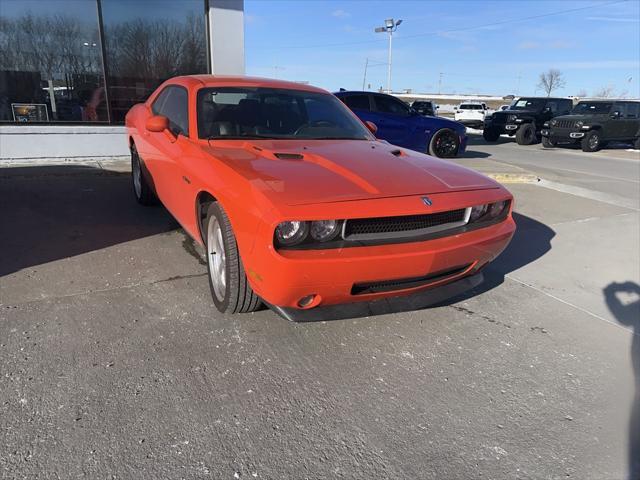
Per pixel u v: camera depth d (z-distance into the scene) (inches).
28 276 138.8
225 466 75.2
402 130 439.8
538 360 111.0
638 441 85.6
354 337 116.3
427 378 101.4
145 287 136.0
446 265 108.0
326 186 101.2
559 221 239.8
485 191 118.7
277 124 148.8
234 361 103.0
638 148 728.3
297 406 90.2
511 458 80.4
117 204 221.1
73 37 308.2
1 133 292.5
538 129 763.4
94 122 324.8
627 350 117.4
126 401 88.2
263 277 95.3
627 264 181.0
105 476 71.9
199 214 126.3
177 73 343.0
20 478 70.5
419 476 75.7
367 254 96.1
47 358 99.7
